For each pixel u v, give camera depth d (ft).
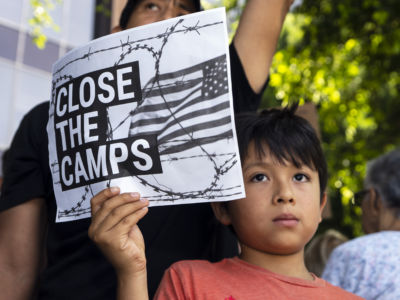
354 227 28.91
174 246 4.75
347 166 25.70
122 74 3.96
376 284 5.29
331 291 4.26
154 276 4.58
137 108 3.90
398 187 5.93
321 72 22.53
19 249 4.95
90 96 4.01
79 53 4.12
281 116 4.80
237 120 4.83
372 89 23.75
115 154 3.87
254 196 4.31
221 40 3.80
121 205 3.69
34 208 5.06
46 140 5.06
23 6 36.06
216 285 4.12
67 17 36.81
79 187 3.98
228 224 4.63
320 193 4.71
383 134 24.97
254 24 5.43
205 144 3.76
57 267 4.68
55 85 4.24
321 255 9.21
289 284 4.17
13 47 35.42
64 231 4.78
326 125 25.52
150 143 3.84
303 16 21.58
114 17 10.37
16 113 35.73
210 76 3.79
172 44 3.89
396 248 5.50
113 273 4.52
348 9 19.93
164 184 3.80
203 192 3.74
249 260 4.40
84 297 4.48
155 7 5.49
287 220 4.17
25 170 5.03
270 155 4.39
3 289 4.91
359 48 21.84
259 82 5.39
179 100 3.84
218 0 20.79
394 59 21.44
